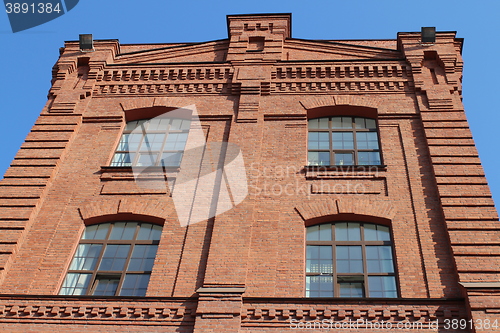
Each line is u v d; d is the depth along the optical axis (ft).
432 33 68.23
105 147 61.00
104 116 64.49
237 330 41.75
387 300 43.27
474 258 45.50
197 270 47.29
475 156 54.80
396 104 62.90
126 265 49.62
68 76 69.26
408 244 48.49
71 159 59.06
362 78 66.23
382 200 52.54
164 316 43.60
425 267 46.32
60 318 44.04
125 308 44.21
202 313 42.80
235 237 48.85
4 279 47.42
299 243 49.03
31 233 51.31
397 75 66.08
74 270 49.32
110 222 53.31
